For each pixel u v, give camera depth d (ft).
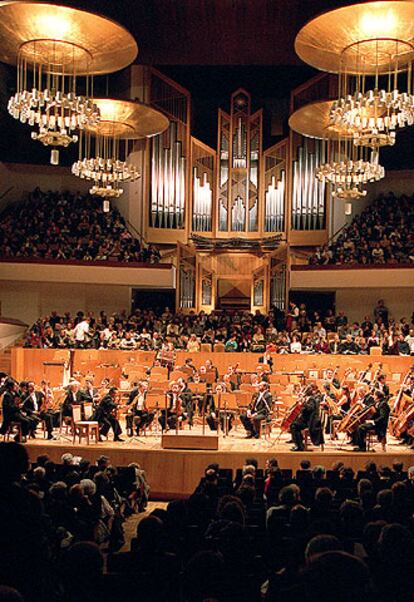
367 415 49.73
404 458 48.57
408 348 70.23
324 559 7.41
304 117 66.54
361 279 86.28
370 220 91.35
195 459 47.93
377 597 12.75
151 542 15.08
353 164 60.18
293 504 26.84
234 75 99.55
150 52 75.20
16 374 68.18
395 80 51.88
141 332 77.41
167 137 94.38
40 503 11.64
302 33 50.39
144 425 55.83
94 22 48.52
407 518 22.72
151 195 94.02
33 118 52.37
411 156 95.91
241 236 95.61
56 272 86.99
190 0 62.13
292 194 94.68
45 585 11.84
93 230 90.99
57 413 54.70
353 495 29.99
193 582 12.17
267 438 55.47
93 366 68.28
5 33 50.29
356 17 47.16
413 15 46.24
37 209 92.73
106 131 70.64
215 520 22.94
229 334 77.10
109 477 35.06
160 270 88.84
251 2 62.23
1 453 11.95
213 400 59.88
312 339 73.20
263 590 18.63
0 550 10.92
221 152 96.43
